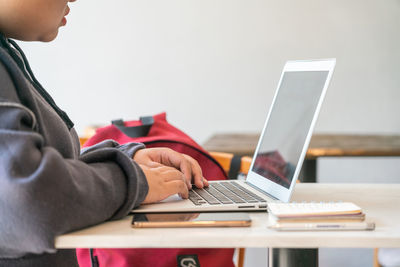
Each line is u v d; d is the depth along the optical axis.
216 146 2.13
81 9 3.43
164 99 3.48
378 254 1.58
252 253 2.80
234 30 3.41
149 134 1.50
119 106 3.49
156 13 3.42
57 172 0.63
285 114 0.98
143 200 0.77
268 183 0.92
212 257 1.11
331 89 3.41
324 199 0.89
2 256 0.67
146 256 1.07
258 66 3.42
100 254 1.09
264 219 0.73
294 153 0.86
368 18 3.35
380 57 3.37
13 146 0.62
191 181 0.99
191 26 3.42
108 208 0.70
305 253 0.73
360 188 1.00
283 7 3.38
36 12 0.77
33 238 0.62
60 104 3.50
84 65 3.46
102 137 1.45
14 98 0.70
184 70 3.45
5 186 0.61
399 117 3.40
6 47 0.82
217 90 3.46
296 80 0.99
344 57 3.39
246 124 3.46
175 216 0.72
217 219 0.69
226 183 1.04
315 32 3.38
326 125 3.45
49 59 3.46
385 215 0.75
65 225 0.63
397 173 3.44
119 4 3.43
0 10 0.77
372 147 2.07
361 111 3.42
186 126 3.49
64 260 0.81
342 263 2.73
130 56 3.46
